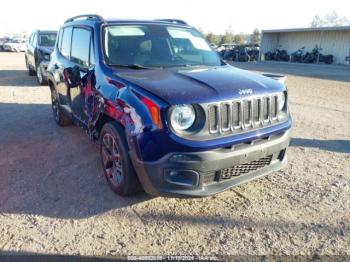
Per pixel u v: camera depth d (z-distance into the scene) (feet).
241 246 9.44
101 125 13.26
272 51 121.19
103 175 13.96
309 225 10.45
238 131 10.49
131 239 9.75
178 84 10.71
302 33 111.24
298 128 21.89
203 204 11.69
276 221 10.66
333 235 9.96
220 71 12.80
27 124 21.98
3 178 13.73
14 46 124.47
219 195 12.29
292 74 62.90
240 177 10.98
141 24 15.42
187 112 9.77
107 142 12.28
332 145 18.26
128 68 12.94
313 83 48.73
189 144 9.62
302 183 13.32
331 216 10.96
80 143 17.95
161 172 9.96
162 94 9.93
